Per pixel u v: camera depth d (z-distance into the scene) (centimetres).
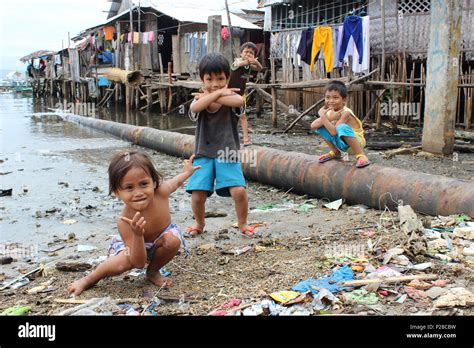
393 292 276
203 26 2031
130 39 2134
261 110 1614
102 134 1206
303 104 1520
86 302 285
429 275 295
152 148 948
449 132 791
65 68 3272
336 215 484
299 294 277
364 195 499
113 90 2462
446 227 395
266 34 2128
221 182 418
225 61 407
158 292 302
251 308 264
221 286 307
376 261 326
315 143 993
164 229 314
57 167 779
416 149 830
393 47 1219
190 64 1995
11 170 755
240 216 431
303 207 523
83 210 534
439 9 759
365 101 1345
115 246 321
